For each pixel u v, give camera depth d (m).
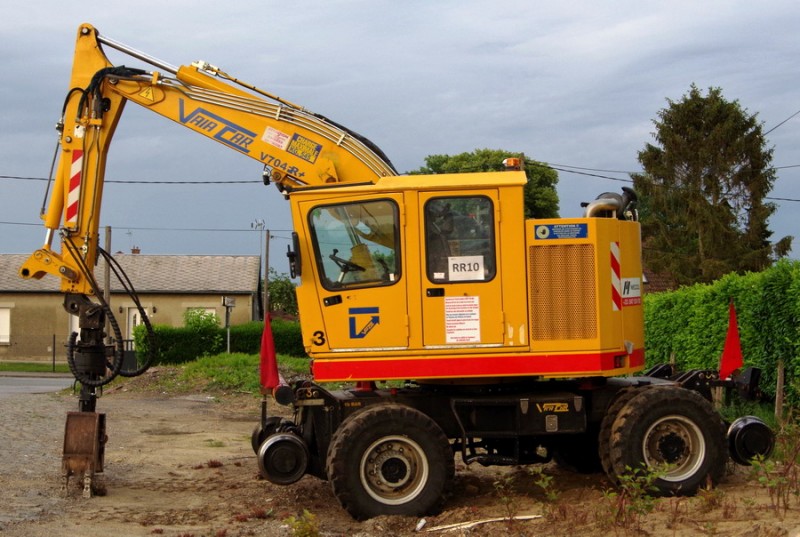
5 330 43.00
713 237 38.19
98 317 9.41
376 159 9.24
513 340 8.34
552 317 8.39
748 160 39.75
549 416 8.48
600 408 8.73
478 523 7.58
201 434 14.68
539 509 8.09
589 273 8.44
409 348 8.34
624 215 8.96
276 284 52.94
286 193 8.77
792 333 12.15
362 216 8.45
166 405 19.52
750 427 8.73
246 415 17.81
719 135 39.41
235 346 37.12
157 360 33.91
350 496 7.96
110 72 9.48
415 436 8.06
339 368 8.36
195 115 9.46
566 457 10.16
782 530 6.46
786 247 38.47
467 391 8.73
